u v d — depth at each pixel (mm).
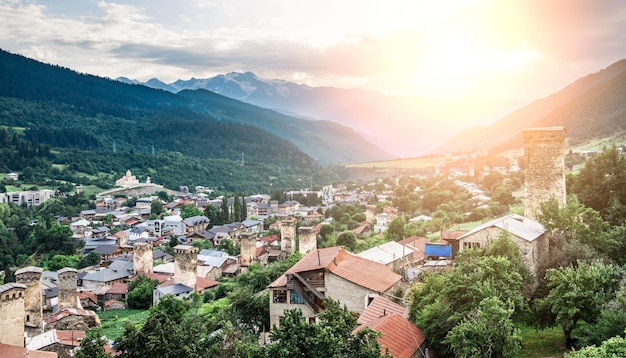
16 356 60344
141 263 160500
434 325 47688
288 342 39688
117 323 111375
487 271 49125
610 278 47750
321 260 66312
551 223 65562
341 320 42438
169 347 47812
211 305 108812
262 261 163625
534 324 48594
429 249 85438
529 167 75688
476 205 168000
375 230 176875
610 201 81250
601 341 40812
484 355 40500
